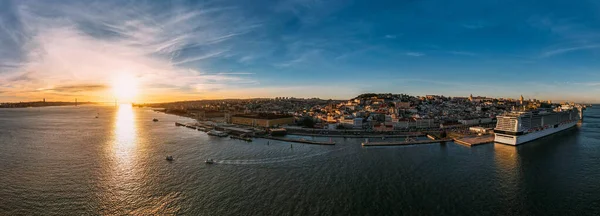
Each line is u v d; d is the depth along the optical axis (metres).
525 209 93.00
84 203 94.81
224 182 115.12
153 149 182.38
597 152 179.00
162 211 90.00
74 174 124.06
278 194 103.19
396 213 89.75
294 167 138.38
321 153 173.00
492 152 178.25
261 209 91.31
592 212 90.94
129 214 88.00
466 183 116.06
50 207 91.50
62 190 105.38
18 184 110.88
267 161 150.38
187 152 173.12
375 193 105.00
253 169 134.00
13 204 93.00
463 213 90.12
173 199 98.44
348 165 143.12
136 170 131.12
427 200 99.31
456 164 146.25
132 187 109.06
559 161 153.88
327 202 97.00
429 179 120.75
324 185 112.75
